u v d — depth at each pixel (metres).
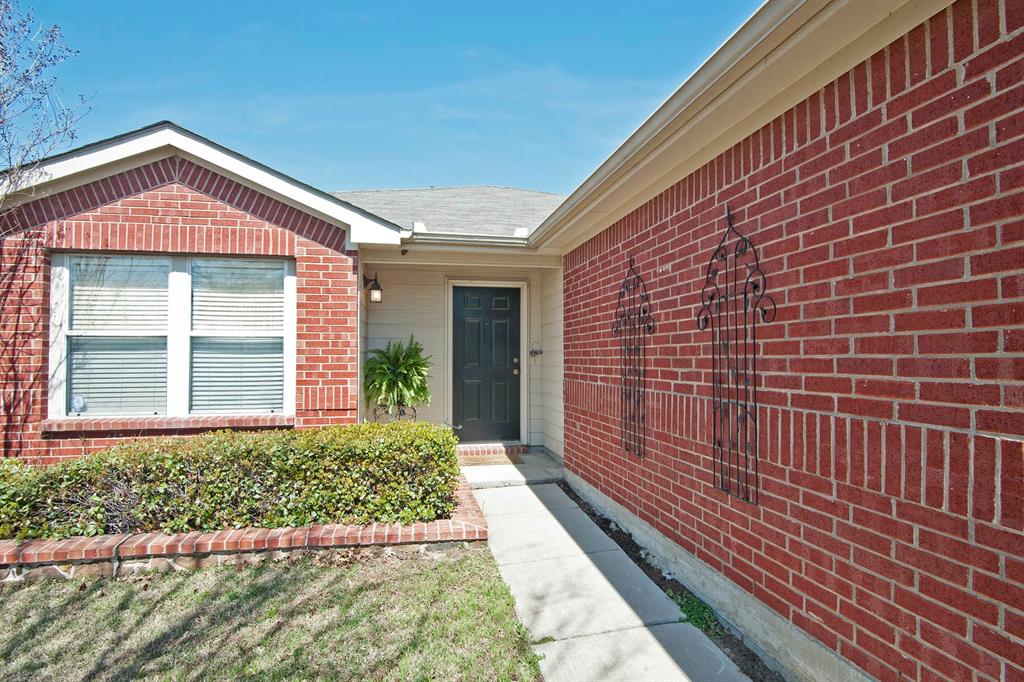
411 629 3.08
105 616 3.23
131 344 5.46
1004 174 1.74
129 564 3.82
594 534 4.73
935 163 1.98
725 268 3.31
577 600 3.50
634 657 2.87
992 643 1.75
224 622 3.16
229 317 5.67
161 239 5.38
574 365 6.33
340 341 5.73
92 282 5.40
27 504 3.98
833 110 2.46
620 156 3.87
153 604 3.36
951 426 1.90
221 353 5.66
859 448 2.29
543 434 8.18
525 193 10.66
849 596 2.34
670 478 4.01
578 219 5.30
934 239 1.97
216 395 5.63
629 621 3.25
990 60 1.79
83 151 5.13
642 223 4.52
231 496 4.26
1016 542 1.68
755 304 3.01
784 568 2.75
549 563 4.08
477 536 4.27
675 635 3.11
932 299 1.98
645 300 4.46
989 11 1.80
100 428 5.18
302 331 5.65
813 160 2.59
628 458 4.77
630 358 4.75
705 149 3.51
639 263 4.58
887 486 2.15
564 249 6.74
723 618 3.27
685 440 3.78
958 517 1.87
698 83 2.84
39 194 5.11
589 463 5.76
